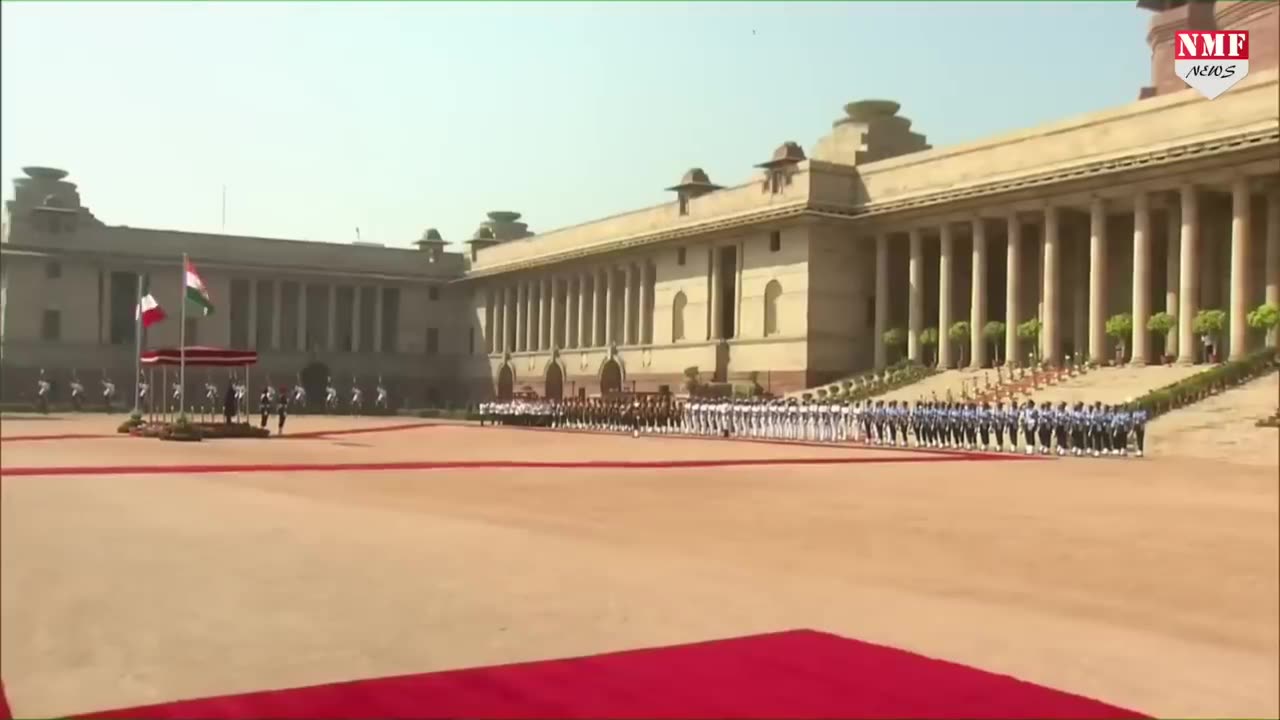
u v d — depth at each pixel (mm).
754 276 76375
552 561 14320
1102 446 41062
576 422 72188
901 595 12508
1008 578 13781
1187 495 24828
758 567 14234
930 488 26281
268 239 105625
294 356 106438
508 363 105688
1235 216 53156
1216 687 8914
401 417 91875
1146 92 60062
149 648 9820
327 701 8211
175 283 101750
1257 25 55062
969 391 59000
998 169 62906
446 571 13477
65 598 11828
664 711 7965
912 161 68562
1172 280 57938
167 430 47719
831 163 71375
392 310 112625
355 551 14945
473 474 29375
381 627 10586
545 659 9422
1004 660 9617
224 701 8211
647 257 87688
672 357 83312
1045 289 61469
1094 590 13047
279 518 18469
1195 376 47188
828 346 71750
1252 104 50469
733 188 77750
